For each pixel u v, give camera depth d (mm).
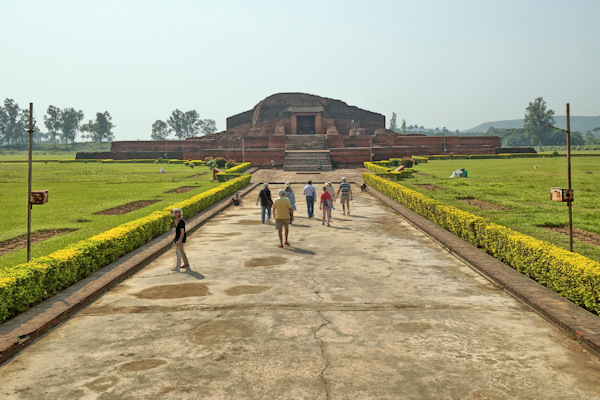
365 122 100625
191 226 16172
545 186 29719
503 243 10469
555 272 8070
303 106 97750
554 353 5809
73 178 42875
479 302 7941
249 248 12922
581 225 15188
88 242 10023
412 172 45031
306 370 5340
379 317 7172
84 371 5406
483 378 5141
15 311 7133
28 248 9289
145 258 11133
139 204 23703
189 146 87750
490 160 74062
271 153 66188
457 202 22188
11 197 26516
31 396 4832
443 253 12141
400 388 4910
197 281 9445
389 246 13094
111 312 7559
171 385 5016
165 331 6648
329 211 17094
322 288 8852
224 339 6309
